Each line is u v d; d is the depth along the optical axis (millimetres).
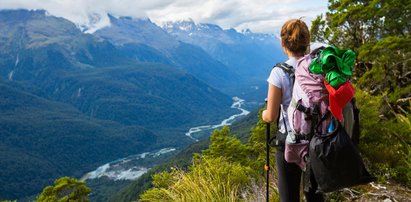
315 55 3340
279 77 3443
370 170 5980
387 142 6387
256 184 5805
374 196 5270
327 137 3041
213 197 5266
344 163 2992
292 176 3516
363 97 6906
